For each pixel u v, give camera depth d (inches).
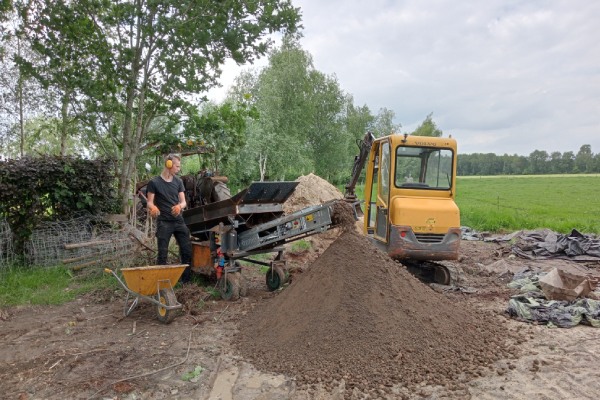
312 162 1391.5
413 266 332.5
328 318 187.2
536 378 162.6
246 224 276.8
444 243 297.0
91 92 368.5
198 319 224.7
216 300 261.9
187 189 342.3
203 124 433.7
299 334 185.9
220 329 212.1
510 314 237.1
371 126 2212.1
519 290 291.3
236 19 413.4
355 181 370.3
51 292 266.1
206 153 461.1
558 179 2696.9
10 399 146.9
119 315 232.2
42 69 379.2
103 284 285.9
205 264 287.0
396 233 295.1
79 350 185.6
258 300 261.9
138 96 410.3
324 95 1646.2
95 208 356.8
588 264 385.1
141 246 323.6
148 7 382.6
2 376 162.7
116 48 383.6
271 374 165.5
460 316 210.1
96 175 353.7
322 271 210.4
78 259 308.2
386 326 183.6
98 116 390.6
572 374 165.2
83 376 161.9
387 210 309.6
